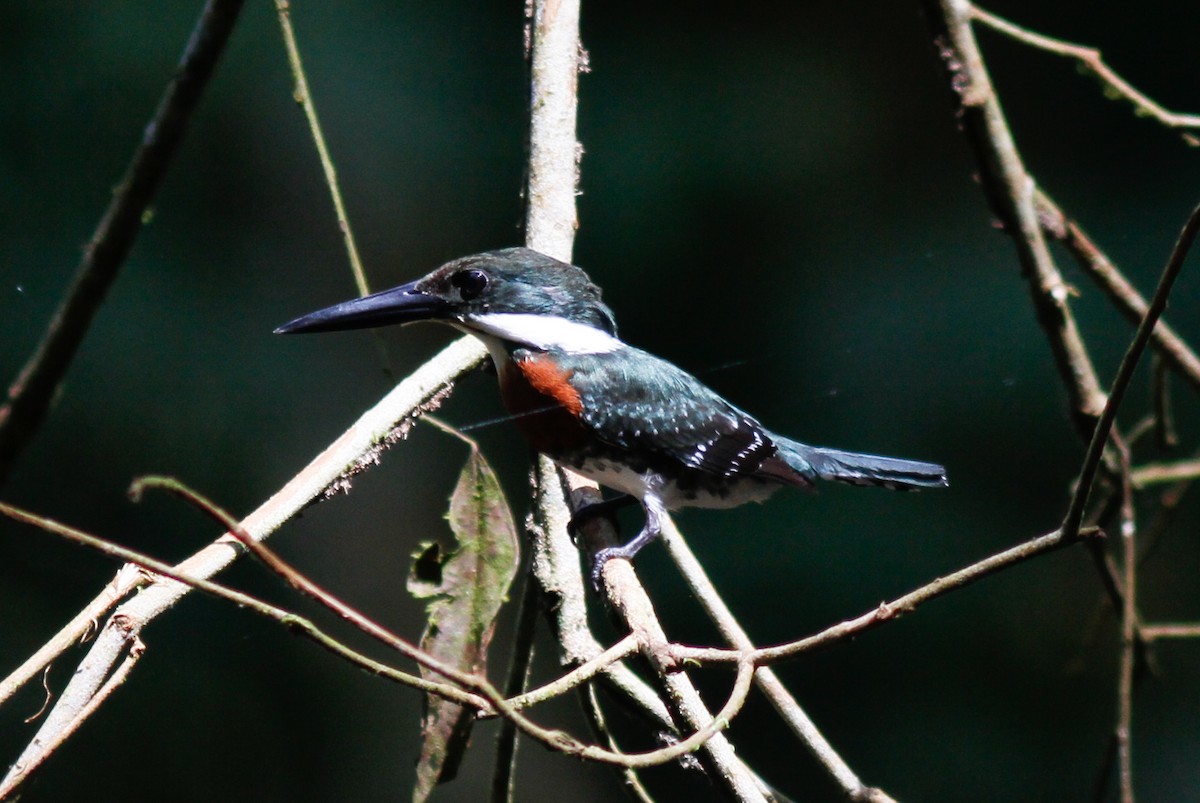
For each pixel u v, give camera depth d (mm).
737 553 12820
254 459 12906
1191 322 12742
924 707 12477
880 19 14000
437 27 13711
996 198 5781
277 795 12125
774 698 4758
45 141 12453
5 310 12188
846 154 13898
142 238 12867
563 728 12633
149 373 12719
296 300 13289
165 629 12242
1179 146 13383
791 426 13430
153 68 12648
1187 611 12383
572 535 5566
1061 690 12414
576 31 5809
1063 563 12742
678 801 12609
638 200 13789
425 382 4746
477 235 13766
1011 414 12906
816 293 13688
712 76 13977
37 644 11898
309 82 13266
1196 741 12219
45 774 11500
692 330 13727
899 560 12688
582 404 6059
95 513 12398
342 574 12969
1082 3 13789
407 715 12672
